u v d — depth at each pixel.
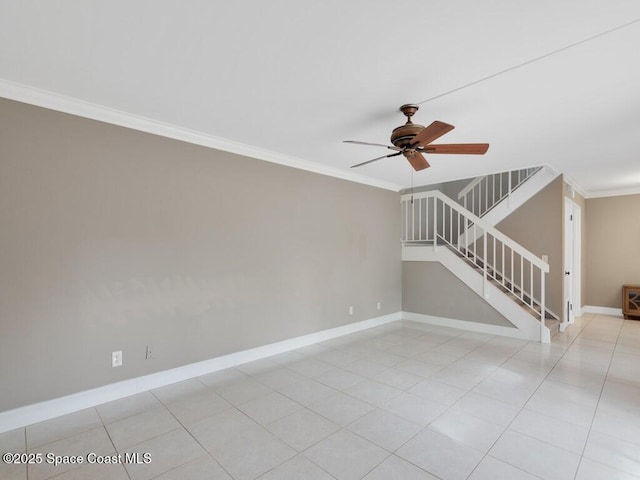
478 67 2.08
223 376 3.27
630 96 2.45
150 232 2.97
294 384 3.08
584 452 2.05
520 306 4.62
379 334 4.86
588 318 5.93
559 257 4.89
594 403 2.70
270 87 2.35
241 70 2.13
